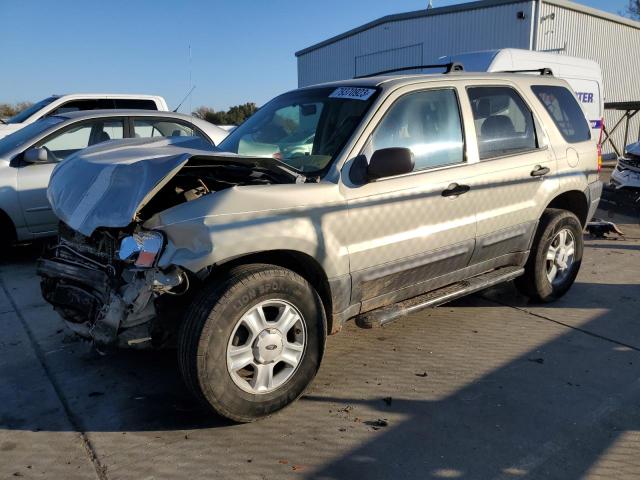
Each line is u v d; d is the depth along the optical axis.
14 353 4.21
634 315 5.10
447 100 4.30
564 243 5.34
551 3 18.53
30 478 2.81
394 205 3.78
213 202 3.14
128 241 3.10
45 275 3.68
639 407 3.51
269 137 4.39
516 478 2.83
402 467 2.91
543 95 5.15
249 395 3.23
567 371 3.99
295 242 3.31
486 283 4.59
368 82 4.18
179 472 2.87
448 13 19.92
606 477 2.84
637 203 9.25
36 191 6.55
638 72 23.89
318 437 3.18
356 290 3.71
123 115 7.45
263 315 3.23
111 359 4.14
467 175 4.23
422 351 4.32
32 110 10.10
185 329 3.05
